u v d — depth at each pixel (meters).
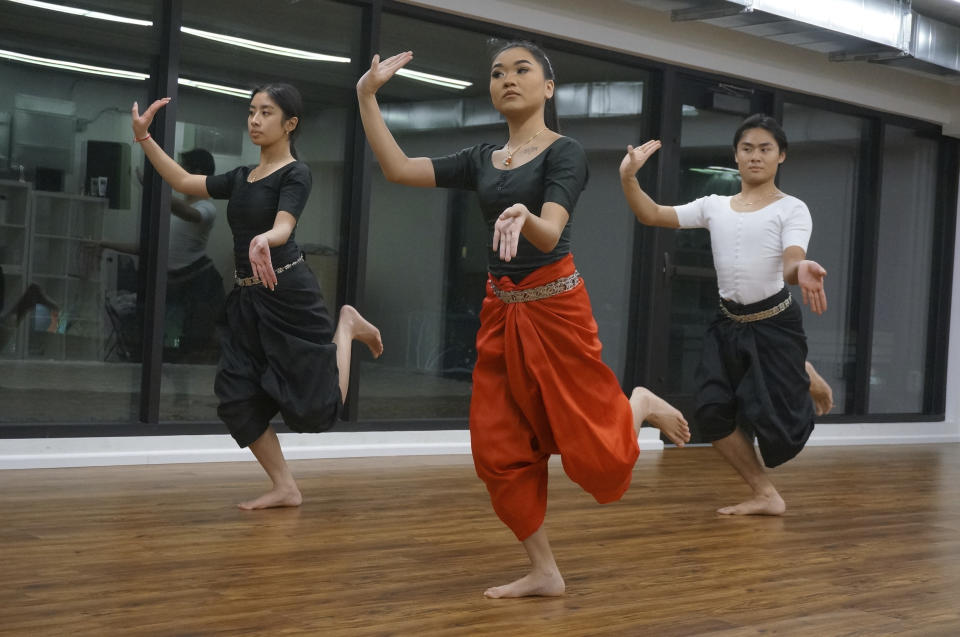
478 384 2.79
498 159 2.76
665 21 6.43
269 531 3.42
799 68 7.16
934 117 8.05
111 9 4.79
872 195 7.84
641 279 6.62
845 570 3.25
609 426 2.71
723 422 4.25
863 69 7.56
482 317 2.82
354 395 5.48
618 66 6.44
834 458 6.61
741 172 4.25
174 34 4.88
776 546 3.60
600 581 2.98
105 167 4.82
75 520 3.46
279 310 3.78
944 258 8.32
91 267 4.80
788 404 4.20
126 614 2.42
